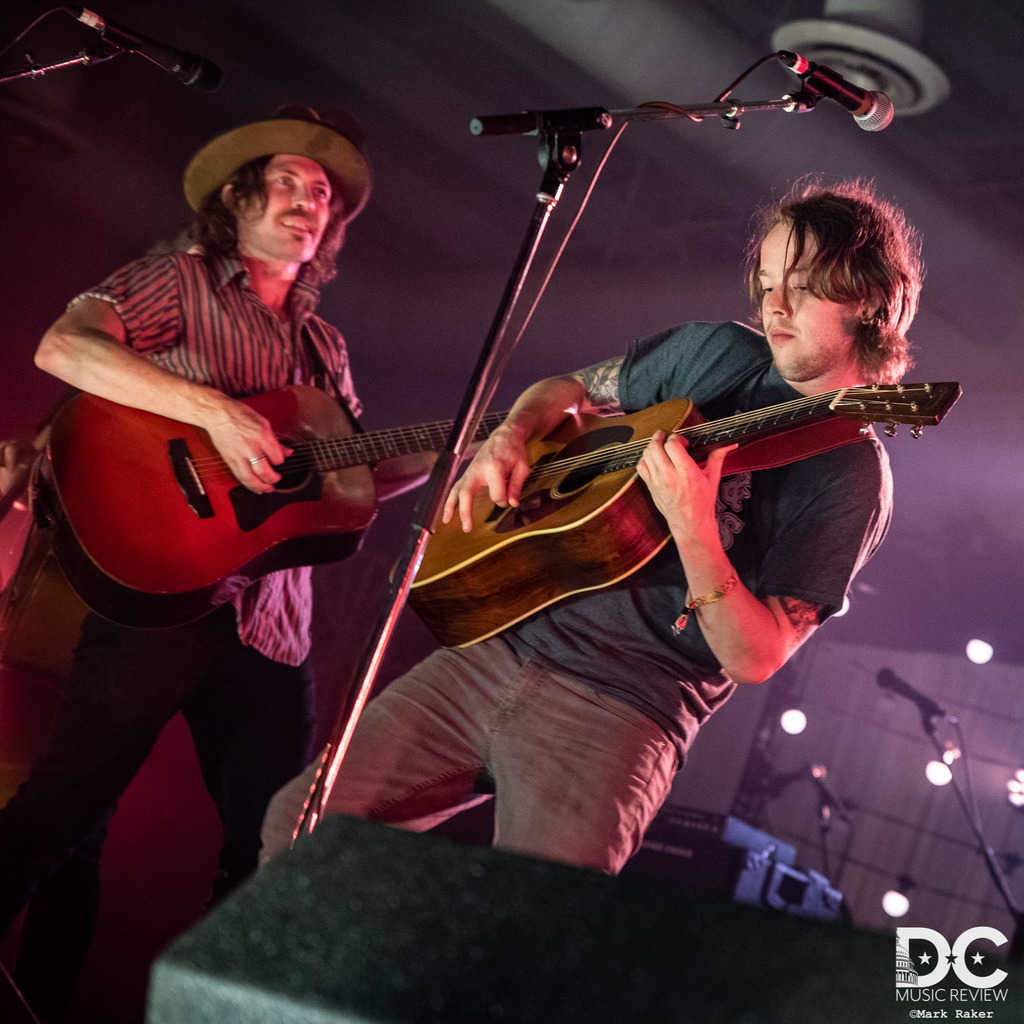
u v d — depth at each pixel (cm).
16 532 373
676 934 76
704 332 264
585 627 236
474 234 1021
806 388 241
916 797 917
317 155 319
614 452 242
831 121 737
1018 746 896
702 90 701
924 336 843
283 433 295
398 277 1083
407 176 977
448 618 246
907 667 940
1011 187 760
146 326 294
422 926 77
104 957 439
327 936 75
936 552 869
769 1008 71
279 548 285
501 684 237
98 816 271
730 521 233
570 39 673
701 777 900
